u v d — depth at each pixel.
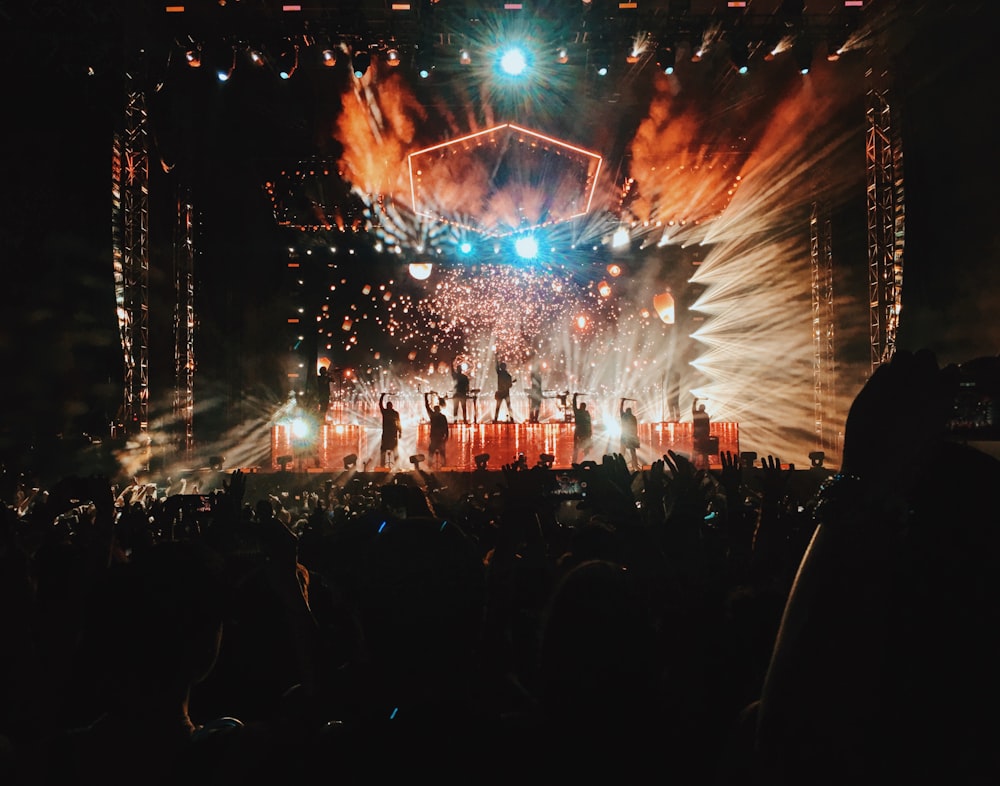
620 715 1.62
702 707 2.41
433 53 15.62
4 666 2.30
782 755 1.37
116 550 3.01
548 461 5.18
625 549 3.01
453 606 1.62
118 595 1.89
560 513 7.51
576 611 1.67
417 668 1.60
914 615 1.32
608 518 3.85
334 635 2.94
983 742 1.27
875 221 17.34
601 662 1.63
